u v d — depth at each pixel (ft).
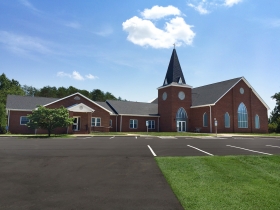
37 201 17.15
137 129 139.23
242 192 19.48
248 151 43.34
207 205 16.67
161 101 145.28
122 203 16.97
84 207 16.16
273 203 17.28
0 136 84.28
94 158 33.76
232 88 135.44
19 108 106.01
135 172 25.71
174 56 144.15
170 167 28.02
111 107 140.77
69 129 104.63
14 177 23.36
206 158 33.58
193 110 140.36
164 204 16.89
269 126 156.46
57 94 290.97
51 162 30.63
